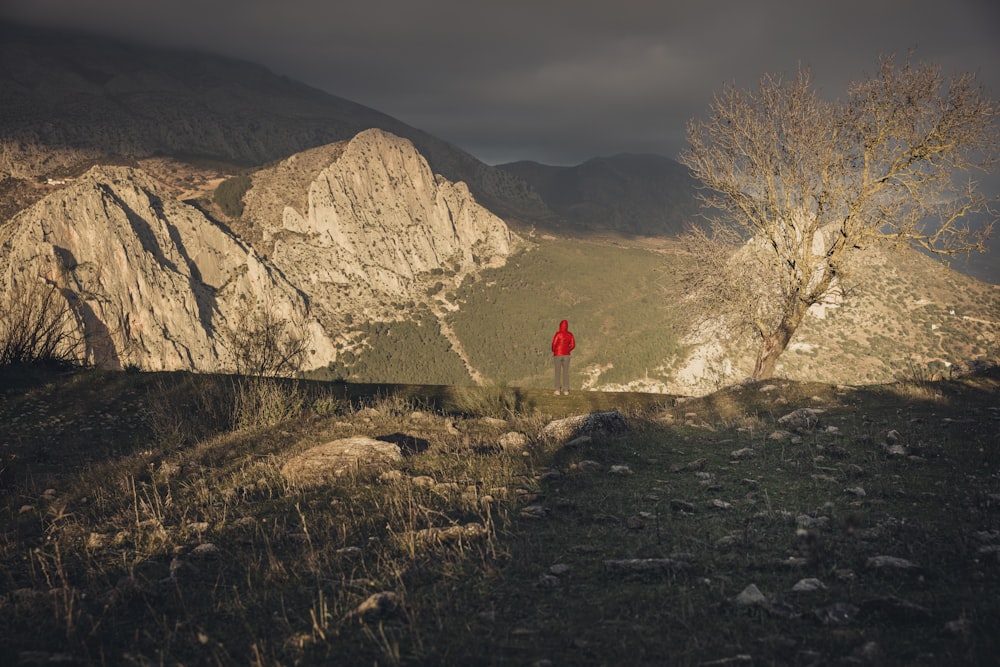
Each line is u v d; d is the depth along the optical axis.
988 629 3.41
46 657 3.76
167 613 4.49
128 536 6.36
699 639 3.55
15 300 17.72
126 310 147.38
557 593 4.38
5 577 5.42
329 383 16.81
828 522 5.66
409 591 4.53
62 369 17.33
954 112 17.64
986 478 6.90
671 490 7.14
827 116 19.48
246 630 4.11
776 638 3.46
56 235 146.75
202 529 6.43
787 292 20.61
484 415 14.49
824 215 19.64
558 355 17.16
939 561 4.60
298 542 5.90
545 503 6.75
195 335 156.00
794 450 8.94
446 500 6.98
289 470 8.70
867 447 8.85
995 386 13.88
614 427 11.12
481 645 3.65
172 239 175.12
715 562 4.82
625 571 4.67
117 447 11.91
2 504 8.16
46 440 12.09
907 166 18.84
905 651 3.26
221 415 13.43
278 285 193.50
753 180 20.28
